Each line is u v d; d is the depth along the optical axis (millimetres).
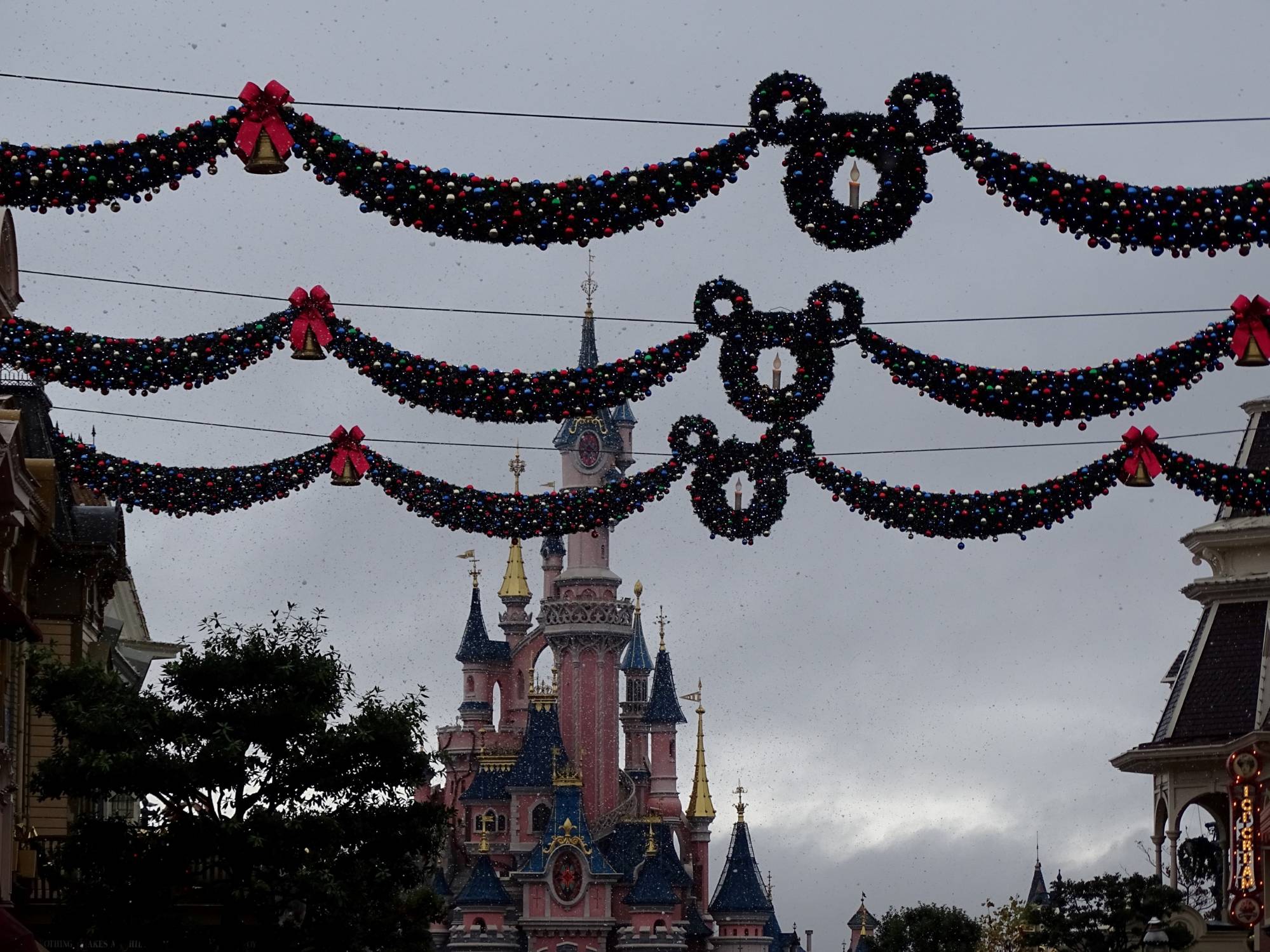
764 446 54375
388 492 56219
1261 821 85875
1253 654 115438
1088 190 47062
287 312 52344
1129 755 115938
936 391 51844
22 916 79625
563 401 51750
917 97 47219
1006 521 54594
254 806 76500
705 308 51688
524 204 46719
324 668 77188
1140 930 108375
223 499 56312
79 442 56312
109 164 46844
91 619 86812
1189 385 52000
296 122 46812
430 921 78312
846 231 48062
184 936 73375
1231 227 47125
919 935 140625
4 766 71875
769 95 47250
